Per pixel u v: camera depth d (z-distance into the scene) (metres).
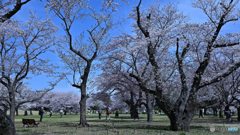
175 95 15.52
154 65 15.95
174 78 20.73
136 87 26.84
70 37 17.52
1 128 5.34
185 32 15.58
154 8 24.66
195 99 14.34
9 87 18.84
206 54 14.88
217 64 22.42
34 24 19.59
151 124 20.20
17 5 9.21
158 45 20.20
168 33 17.70
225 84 23.91
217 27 15.04
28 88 45.41
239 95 26.38
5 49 19.81
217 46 15.25
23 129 15.27
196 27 15.67
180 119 13.73
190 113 13.91
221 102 26.52
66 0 15.86
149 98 25.53
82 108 18.03
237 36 17.34
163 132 12.60
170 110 14.28
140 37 23.36
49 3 15.62
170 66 21.14
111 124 20.19
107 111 30.89
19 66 20.86
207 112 60.97
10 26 16.48
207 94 23.70
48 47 20.73
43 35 20.39
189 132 12.92
